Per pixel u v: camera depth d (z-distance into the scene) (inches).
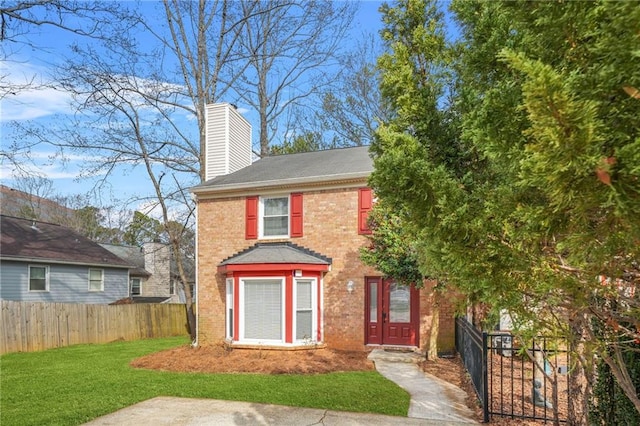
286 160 600.4
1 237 714.2
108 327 634.2
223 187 509.4
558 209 61.2
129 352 500.7
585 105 54.0
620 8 54.7
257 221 503.5
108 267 852.6
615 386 142.6
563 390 275.3
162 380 323.6
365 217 456.8
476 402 249.8
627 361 131.0
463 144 150.0
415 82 161.6
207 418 228.1
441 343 431.5
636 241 60.7
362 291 450.9
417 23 191.3
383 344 447.2
